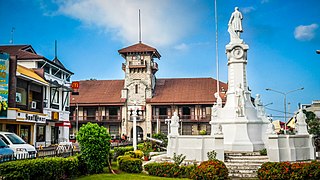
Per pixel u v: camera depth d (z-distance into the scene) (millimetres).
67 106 58000
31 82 43375
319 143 29578
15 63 38031
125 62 72312
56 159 16219
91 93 73750
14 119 36375
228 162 20469
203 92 69938
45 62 49750
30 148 20156
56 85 50062
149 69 70875
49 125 50219
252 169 19219
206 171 16891
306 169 16328
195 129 68250
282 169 16547
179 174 18344
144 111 69625
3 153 16688
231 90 25906
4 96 35312
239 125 24078
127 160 20453
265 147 23594
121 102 69812
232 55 26172
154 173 19000
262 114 26750
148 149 30625
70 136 64875
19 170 13516
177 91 71500
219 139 20719
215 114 25500
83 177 17766
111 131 71438
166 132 69188
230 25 26766
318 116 77062
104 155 19562
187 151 21609
